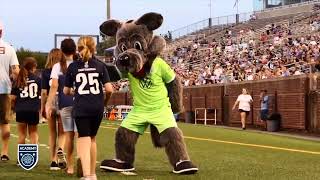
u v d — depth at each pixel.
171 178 8.95
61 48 8.98
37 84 10.71
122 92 42.91
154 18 9.62
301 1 61.78
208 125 30.02
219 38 53.53
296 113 23.98
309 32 42.88
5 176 9.02
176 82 9.95
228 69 38.84
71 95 8.56
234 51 44.84
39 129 23.14
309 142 17.56
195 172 9.55
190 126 27.75
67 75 7.98
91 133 7.89
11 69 10.66
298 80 23.86
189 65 46.94
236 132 22.59
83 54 7.83
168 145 9.59
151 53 9.70
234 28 56.22
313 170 10.11
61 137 10.02
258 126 27.38
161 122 9.70
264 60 36.97
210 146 15.61
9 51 10.57
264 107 25.30
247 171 9.91
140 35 9.59
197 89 34.69
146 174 9.45
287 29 46.53
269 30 48.16
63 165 10.02
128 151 9.79
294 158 12.38
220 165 10.91
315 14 49.53
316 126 22.47
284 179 8.91
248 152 13.81
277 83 25.73
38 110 10.76
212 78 37.53
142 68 9.70
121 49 9.70
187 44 55.56
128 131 9.80
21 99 10.67
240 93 29.67
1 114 10.84
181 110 10.05
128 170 9.82
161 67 9.80
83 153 7.75
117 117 36.00
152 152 13.27
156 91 9.80
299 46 37.47
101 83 7.91
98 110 7.80
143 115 9.80
